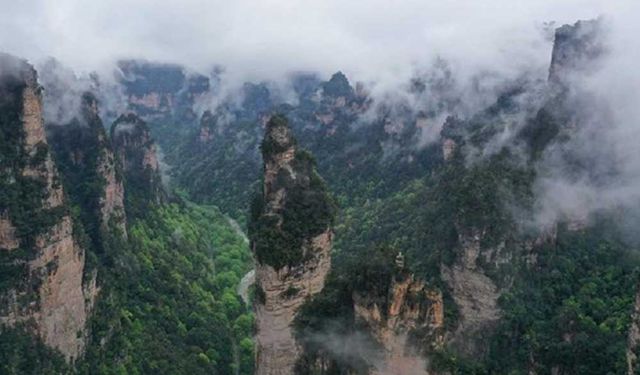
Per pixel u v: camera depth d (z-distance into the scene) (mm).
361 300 53906
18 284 80438
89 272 94188
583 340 81750
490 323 96438
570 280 101500
